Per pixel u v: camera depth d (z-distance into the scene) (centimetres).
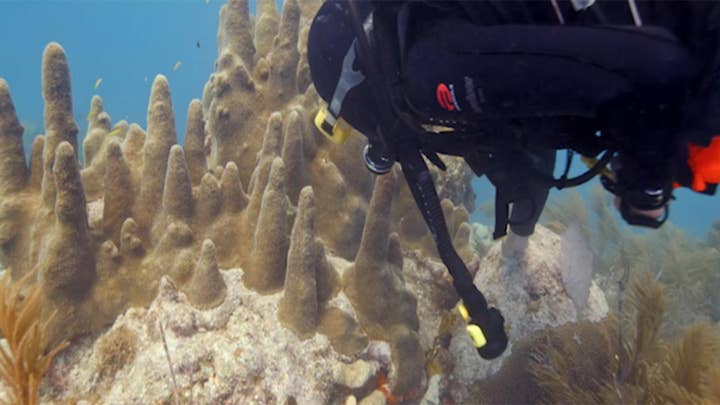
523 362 323
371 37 205
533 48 137
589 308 398
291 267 290
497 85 148
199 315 286
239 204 333
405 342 319
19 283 232
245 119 405
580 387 304
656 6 127
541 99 142
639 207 146
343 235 377
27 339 226
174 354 269
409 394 324
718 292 659
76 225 279
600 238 740
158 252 307
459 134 189
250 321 296
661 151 130
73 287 283
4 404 248
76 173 274
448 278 400
